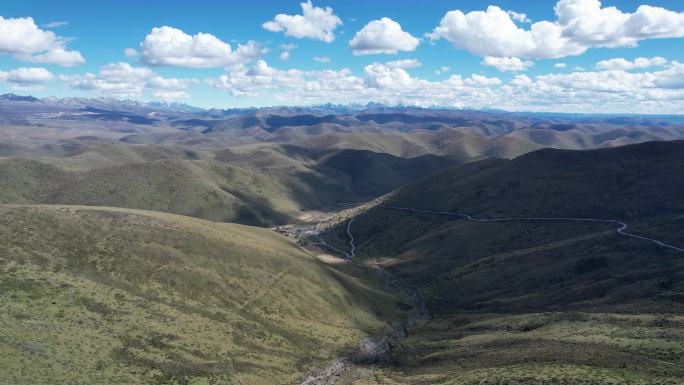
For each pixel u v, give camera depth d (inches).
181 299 4084.6
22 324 3046.3
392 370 4035.4
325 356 4151.1
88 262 4055.1
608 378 2679.6
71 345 3014.3
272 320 4375.0
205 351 3545.8
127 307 3690.9
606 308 4439.0
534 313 4884.4
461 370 3543.3
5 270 3575.3
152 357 3233.3
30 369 2655.0
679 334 3378.4
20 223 4212.6
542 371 2970.0
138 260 4308.6
